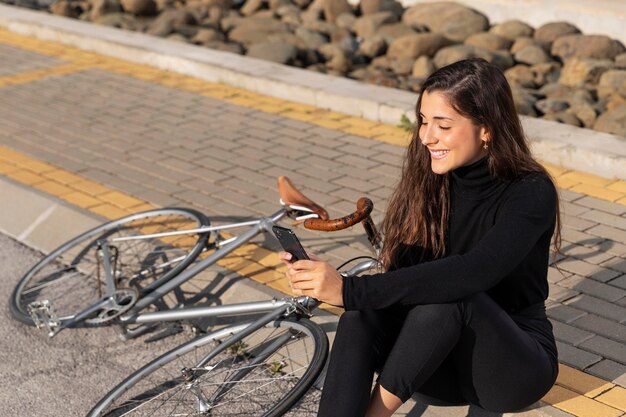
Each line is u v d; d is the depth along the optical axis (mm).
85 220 5930
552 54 9727
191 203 6133
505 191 3287
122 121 7855
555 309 4523
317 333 3717
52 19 11172
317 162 6715
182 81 8969
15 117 8109
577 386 3869
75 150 7230
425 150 3432
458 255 3197
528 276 3344
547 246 3355
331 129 7402
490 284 3143
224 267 5195
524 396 3297
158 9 12828
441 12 10867
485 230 3354
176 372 4312
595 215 5559
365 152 6875
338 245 5414
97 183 6562
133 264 5270
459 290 3119
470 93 3146
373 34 10961
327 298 3213
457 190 3396
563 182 6082
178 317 4293
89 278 5410
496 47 9953
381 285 3168
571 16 10008
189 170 6695
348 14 11594
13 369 4582
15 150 7297
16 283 5461
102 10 12422
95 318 4484
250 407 3789
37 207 6238
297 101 8148
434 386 3404
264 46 10234
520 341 3209
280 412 3500
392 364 3201
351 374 3205
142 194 6324
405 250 3584
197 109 8078
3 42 10781
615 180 6098
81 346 4746
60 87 8930
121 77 9180
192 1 12875
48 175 6742
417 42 10000
